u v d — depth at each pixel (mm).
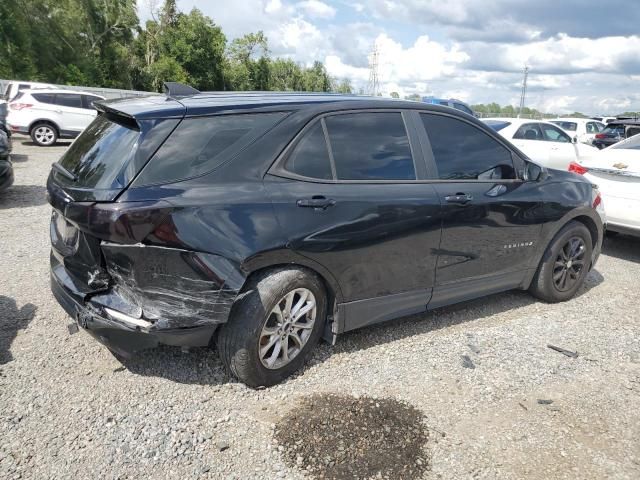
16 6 34812
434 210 3697
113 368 3350
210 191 2893
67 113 16375
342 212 3271
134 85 44812
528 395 3305
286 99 3424
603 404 3240
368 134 3586
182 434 2766
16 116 16000
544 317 4551
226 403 3051
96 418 2861
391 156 3652
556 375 3564
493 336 4113
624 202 6238
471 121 4191
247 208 2953
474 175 4090
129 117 2980
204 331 2926
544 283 4723
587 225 5016
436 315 4477
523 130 11672
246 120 3154
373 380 3373
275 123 3215
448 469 2602
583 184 4934
